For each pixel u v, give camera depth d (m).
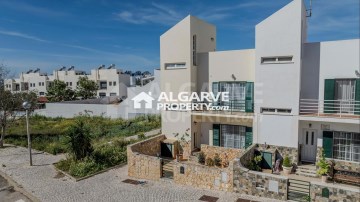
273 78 15.49
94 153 17.08
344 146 14.48
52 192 12.96
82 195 12.52
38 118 38.12
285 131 15.30
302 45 15.00
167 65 19.47
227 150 17.80
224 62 18.25
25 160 18.34
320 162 13.51
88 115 37.25
